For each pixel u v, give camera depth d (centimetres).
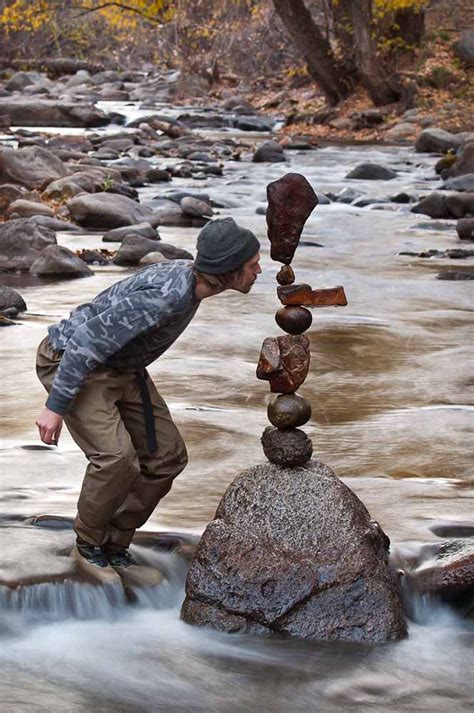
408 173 2444
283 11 3419
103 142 2856
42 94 4369
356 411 772
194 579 472
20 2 3631
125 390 468
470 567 488
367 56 3341
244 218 1798
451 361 928
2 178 1902
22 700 413
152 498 486
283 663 445
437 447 691
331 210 1959
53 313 1062
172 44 4700
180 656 449
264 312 1105
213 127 3625
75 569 488
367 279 1313
